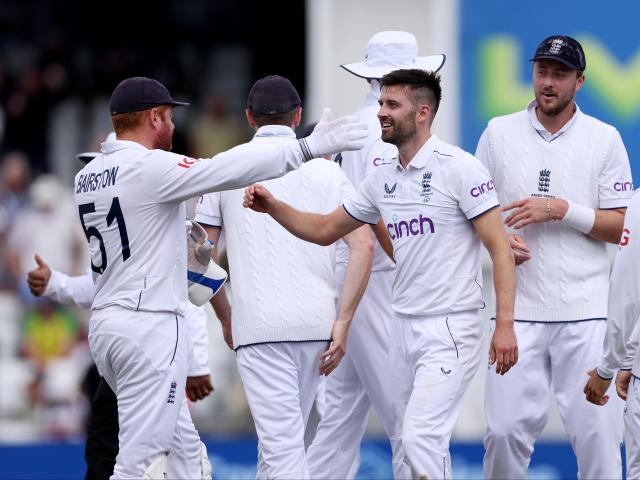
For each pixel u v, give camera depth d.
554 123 24.56
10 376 46.41
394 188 22.28
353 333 24.73
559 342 24.55
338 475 25.36
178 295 21.23
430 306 22.14
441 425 21.75
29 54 60.12
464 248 22.11
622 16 42.59
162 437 20.97
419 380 21.91
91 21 60.31
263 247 23.34
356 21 45.44
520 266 24.61
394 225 22.31
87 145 56.91
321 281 23.39
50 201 49.69
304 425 23.73
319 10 45.47
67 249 49.38
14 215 50.66
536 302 24.53
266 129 23.12
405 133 21.95
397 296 22.66
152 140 21.61
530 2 43.16
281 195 23.42
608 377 22.11
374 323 24.61
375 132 24.88
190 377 25.23
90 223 21.36
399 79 21.98
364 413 25.45
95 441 25.19
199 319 25.44
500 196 25.00
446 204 21.92
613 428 24.47
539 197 24.38
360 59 45.59
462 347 22.05
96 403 25.20
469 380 22.23
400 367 22.81
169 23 60.28
